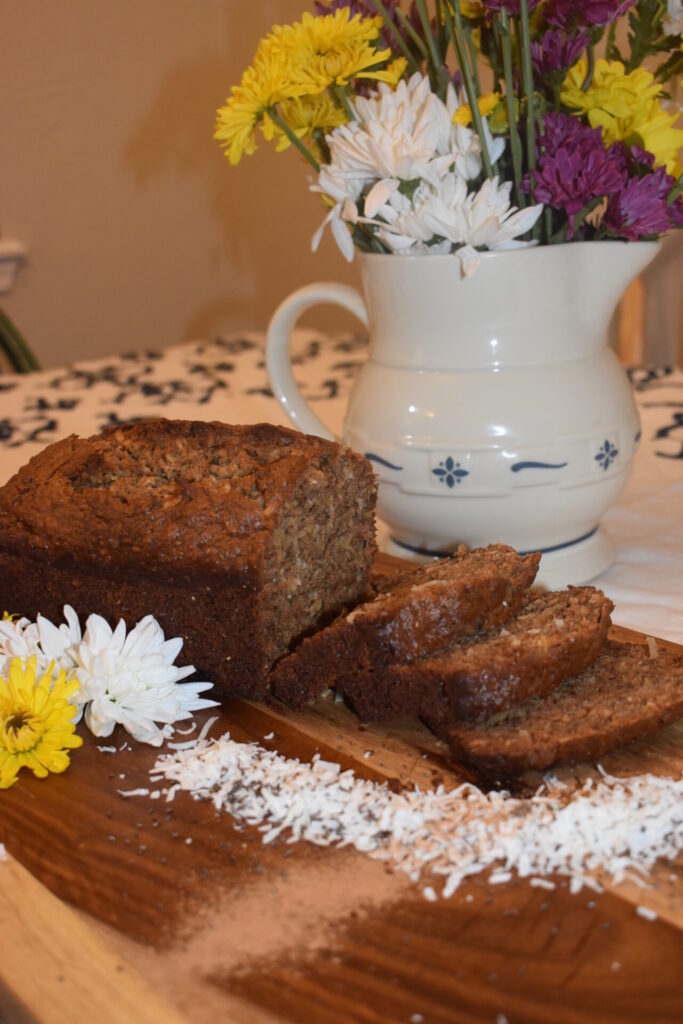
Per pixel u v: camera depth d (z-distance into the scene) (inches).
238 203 72.8
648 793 19.8
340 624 22.1
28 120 64.9
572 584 25.8
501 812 19.8
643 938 17.6
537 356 24.7
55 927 18.1
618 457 25.5
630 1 22.1
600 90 23.4
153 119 68.9
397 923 17.9
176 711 22.1
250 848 19.4
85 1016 16.7
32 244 67.2
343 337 49.3
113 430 25.1
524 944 17.6
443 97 24.3
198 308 74.7
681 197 23.9
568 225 24.3
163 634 23.4
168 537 23.0
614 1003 16.7
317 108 24.8
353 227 25.4
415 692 21.8
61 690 21.5
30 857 19.4
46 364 69.7
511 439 24.6
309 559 23.9
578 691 22.3
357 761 21.3
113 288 70.9
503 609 23.0
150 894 18.6
